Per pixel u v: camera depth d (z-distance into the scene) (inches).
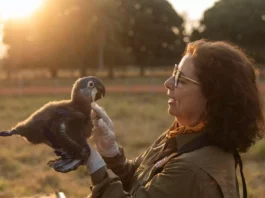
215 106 89.7
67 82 1416.1
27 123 90.0
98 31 1449.3
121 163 112.0
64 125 88.1
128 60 1619.1
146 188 92.7
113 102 796.6
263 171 334.3
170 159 95.1
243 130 90.4
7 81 1492.4
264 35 1975.9
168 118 607.2
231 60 90.7
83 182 308.0
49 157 372.2
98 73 1620.3
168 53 1989.4
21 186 294.5
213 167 89.4
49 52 1551.4
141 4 1889.8
